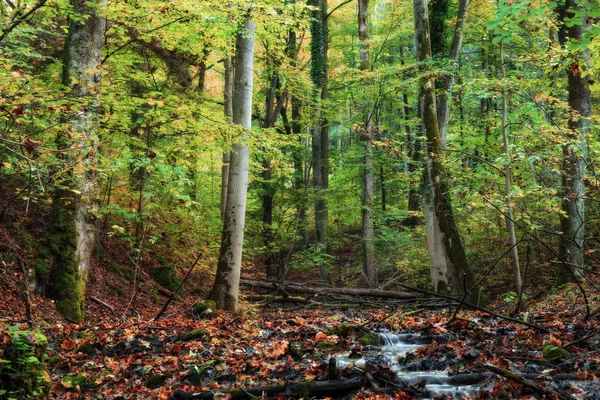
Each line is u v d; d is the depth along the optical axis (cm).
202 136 1055
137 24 1088
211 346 754
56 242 989
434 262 1522
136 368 650
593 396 471
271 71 2052
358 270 2431
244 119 1305
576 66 843
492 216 1555
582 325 762
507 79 1247
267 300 1596
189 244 1769
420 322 938
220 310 1254
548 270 1655
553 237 1688
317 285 2180
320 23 2291
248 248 2005
